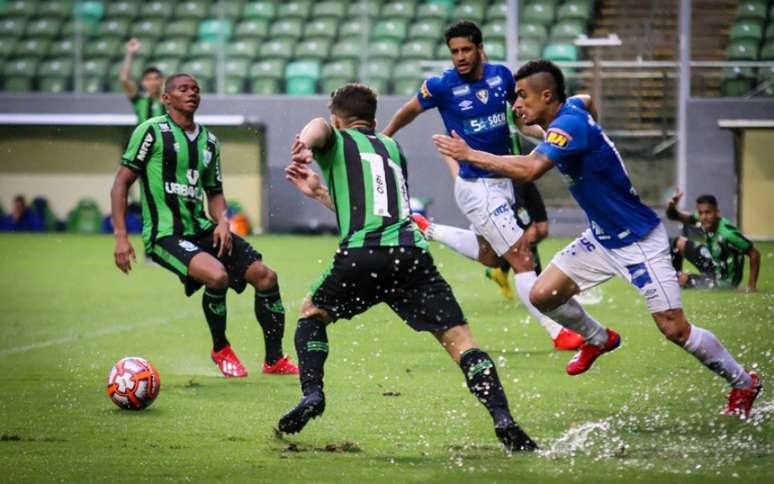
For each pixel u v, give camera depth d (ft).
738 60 177.47
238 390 63.72
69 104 189.78
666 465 46.01
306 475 44.91
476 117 79.36
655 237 53.88
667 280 53.57
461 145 49.26
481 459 47.37
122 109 189.47
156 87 120.26
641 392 61.98
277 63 192.75
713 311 93.76
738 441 50.31
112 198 67.51
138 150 67.21
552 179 178.09
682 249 109.29
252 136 185.68
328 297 49.47
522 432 48.01
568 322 59.16
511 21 177.99
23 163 191.21
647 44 180.24
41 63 197.47
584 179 52.90
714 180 173.37
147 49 197.98
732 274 108.06
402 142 180.24
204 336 86.94
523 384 64.80
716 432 52.16
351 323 90.12
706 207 107.14
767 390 61.62
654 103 177.27
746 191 172.55
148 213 68.03
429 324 48.75
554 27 184.03
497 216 77.82
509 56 178.29
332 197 49.98
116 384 58.03
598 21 184.24
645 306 99.91
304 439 51.67
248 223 184.85
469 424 54.80
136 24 201.26
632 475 44.42
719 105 172.86
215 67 194.39
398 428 53.88
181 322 94.48
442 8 195.72
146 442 51.19
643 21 181.06
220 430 53.62
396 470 45.55
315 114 184.85
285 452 49.08
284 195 185.06
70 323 94.22
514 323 90.27
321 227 184.34
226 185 185.98
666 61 178.91
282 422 47.78
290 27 197.36
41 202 191.62
